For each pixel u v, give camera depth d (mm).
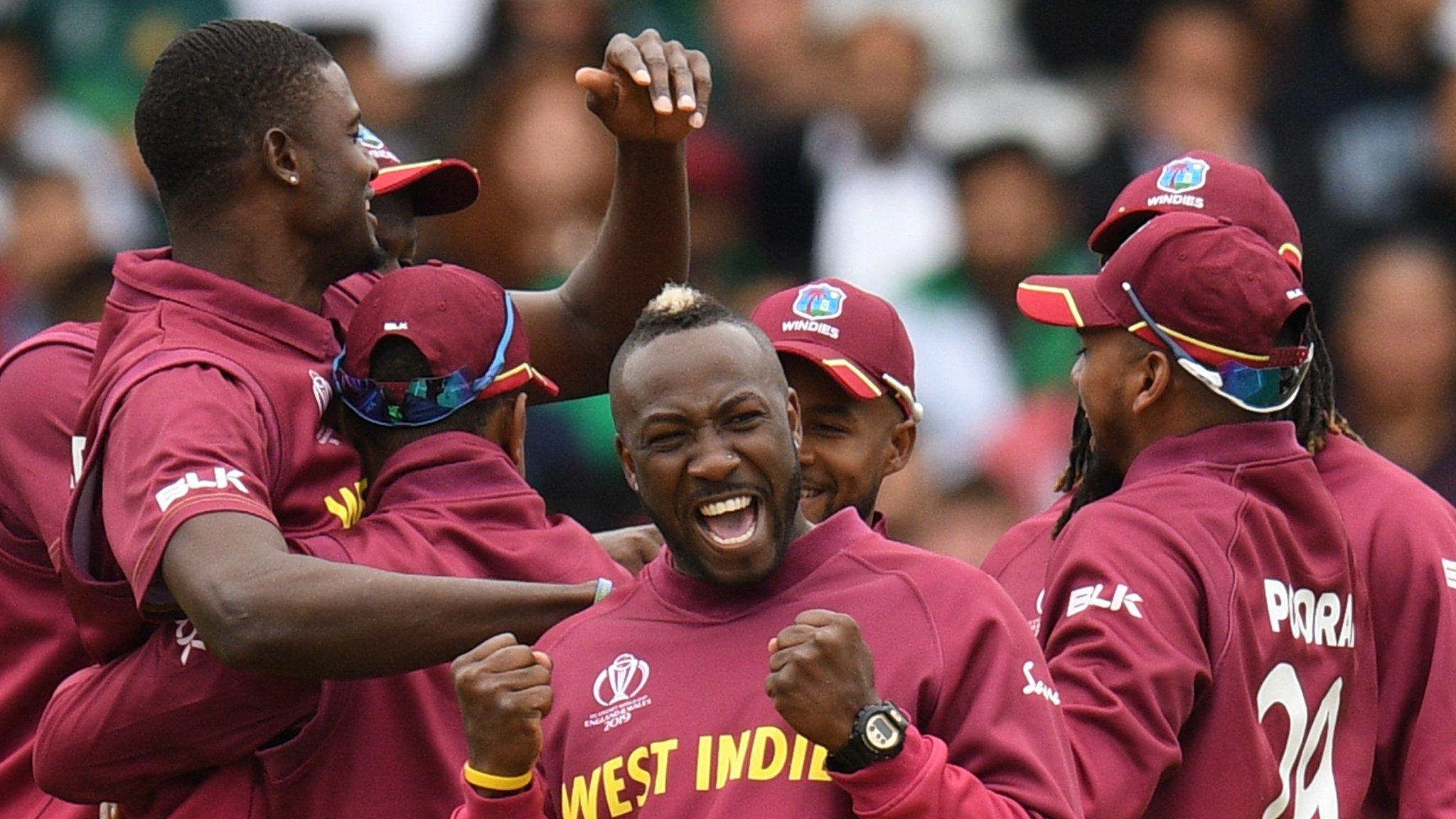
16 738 15891
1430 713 15914
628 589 13969
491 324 15336
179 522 13836
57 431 15516
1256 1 37781
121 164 37562
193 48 15477
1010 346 33000
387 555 14617
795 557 13594
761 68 38438
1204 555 14930
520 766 12938
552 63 34562
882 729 12570
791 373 16250
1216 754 14727
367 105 35281
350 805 14648
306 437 14969
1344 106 37219
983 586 13508
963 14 38969
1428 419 32094
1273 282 15375
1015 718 13117
